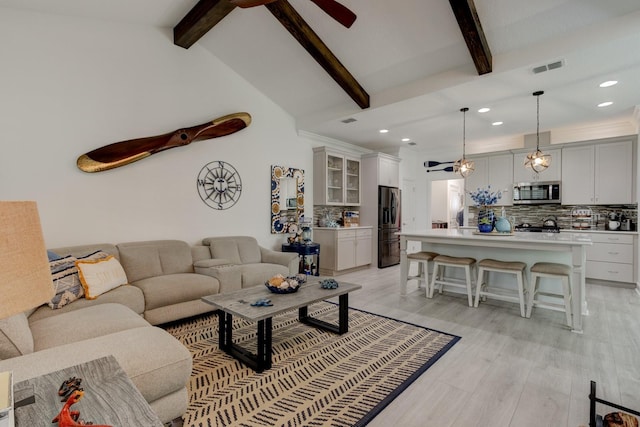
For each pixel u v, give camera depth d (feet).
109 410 2.72
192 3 11.45
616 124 16.63
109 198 11.35
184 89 13.26
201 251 12.94
